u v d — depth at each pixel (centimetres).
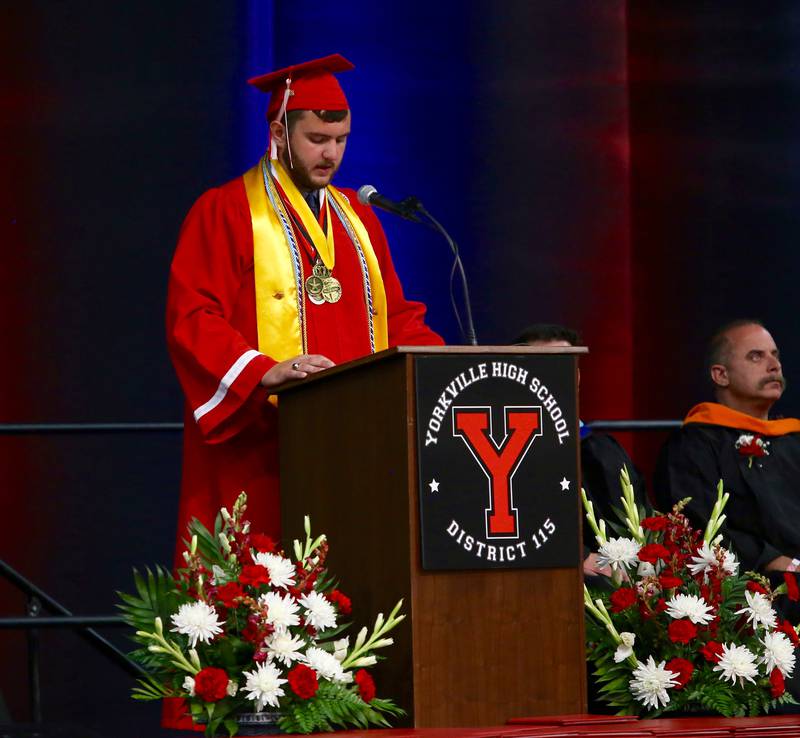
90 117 1321
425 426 525
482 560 526
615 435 1355
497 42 1388
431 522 522
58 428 1038
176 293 705
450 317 1361
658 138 1348
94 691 1259
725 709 586
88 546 1291
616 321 1379
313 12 1362
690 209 1311
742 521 808
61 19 1323
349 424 575
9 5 1316
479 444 530
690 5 1312
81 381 1305
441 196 1372
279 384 642
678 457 827
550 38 1391
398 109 1374
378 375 549
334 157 728
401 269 1358
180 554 702
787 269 1212
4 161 1307
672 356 1325
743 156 1262
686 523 632
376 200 674
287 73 726
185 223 732
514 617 532
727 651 593
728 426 832
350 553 575
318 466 607
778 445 833
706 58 1301
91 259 1312
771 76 1240
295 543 579
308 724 526
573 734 482
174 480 1307
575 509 540
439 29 1381
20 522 1283
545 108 1389
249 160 1337
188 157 1329
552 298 1379
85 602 1286
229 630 559
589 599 608
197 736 761
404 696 528
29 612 1012
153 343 1314
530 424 537
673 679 585
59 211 1312
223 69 1338
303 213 730
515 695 529
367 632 559
